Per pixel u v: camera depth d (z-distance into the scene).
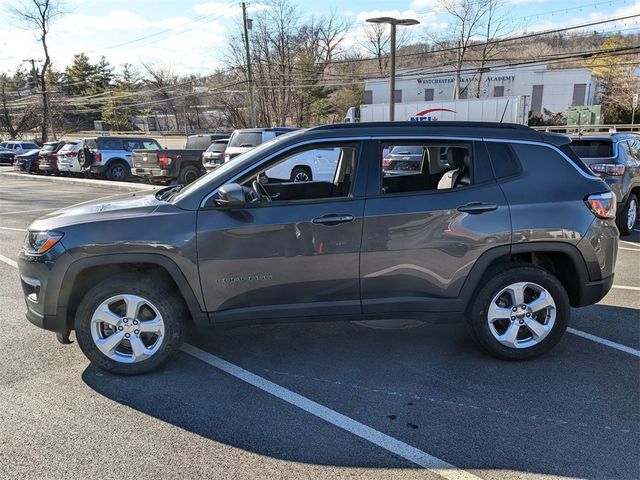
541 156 3.96
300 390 3.62
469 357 4.13
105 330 3.80
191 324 4.79
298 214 3.66
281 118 49.53
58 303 3.67
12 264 7.25
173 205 3.72
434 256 3.76
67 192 17.42
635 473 2.72
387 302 3.82
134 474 2.73
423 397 3.51
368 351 4.25
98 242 3.58
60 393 3.57
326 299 3.79
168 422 3.22
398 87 53.03
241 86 49.38
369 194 3.75
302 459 2.85
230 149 14.66
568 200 3.89
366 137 3.81
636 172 9.12
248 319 3.77
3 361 4.08
